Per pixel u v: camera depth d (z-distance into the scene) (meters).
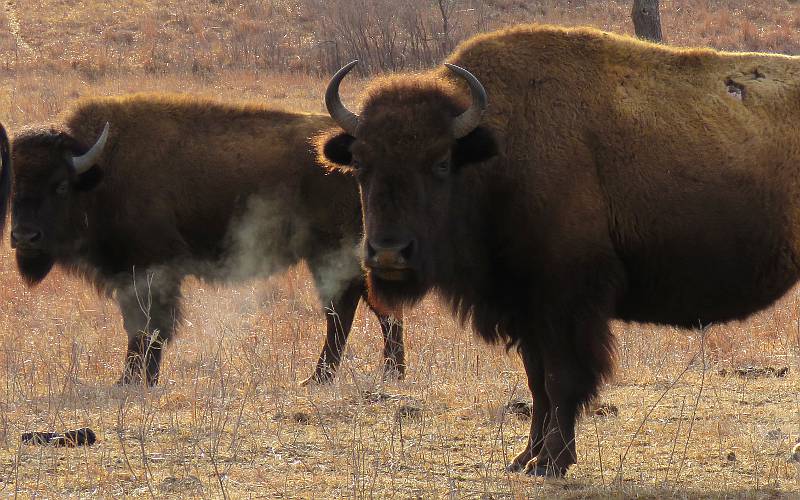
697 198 22.97
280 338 37.41
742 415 27.05
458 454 23.50
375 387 29.50
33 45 105.19
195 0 123.12
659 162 23.00
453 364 32.03
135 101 36.22
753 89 23.70
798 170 23.44
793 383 30.55
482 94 21.53
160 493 20.17
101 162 34.88
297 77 92.44
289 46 105.50
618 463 23.12
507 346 23.77
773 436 25.00
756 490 20.98
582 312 22.55
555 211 22.41
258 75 94.19
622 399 28.78
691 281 23.36
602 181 22.91
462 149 21.89
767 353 34.41
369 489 20.66
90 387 29.42
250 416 26.12
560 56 23.55
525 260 22.52
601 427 25.92
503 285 22.97
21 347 34.47
